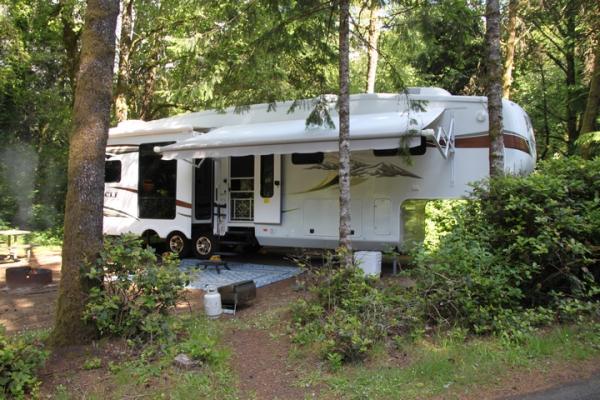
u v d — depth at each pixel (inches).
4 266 429.1
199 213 448.1
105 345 209.8
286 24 294.0
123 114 641.6
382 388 169.2
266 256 478.3
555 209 234.1
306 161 395.9
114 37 225.0
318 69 320.8
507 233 241.6
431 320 224.8
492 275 227.3
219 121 440.1
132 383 176.9
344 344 193.0
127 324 214.2
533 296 237.1
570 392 161.0
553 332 210.1
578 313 224.4
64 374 184.7
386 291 244.8
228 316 264.4
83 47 221.9
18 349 169.5
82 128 219.0
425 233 393.1
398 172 360.8
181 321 234.1
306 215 395.5
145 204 469.4
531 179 247.8
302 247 406.6
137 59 657.6
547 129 831.7
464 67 753.0
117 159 486.3
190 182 444.1
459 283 221.9
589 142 515.8
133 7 645.9
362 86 738.2
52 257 487.5
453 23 307.3
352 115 368.2
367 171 370.0
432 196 351.6
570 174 256.2
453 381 171.9
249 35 309.6
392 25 300.7
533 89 833.5
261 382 180.1
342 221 268.7
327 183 387.2
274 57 303.6
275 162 406.0
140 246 235.1
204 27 376.5
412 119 304.7
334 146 316.5
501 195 250.8
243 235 432.1
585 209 240.8
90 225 218.1
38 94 739.4
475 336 212.5
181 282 233.0
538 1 540.1
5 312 278.2
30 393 167.3
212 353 195.3
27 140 776.9
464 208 264.2
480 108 342.6
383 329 207.3
